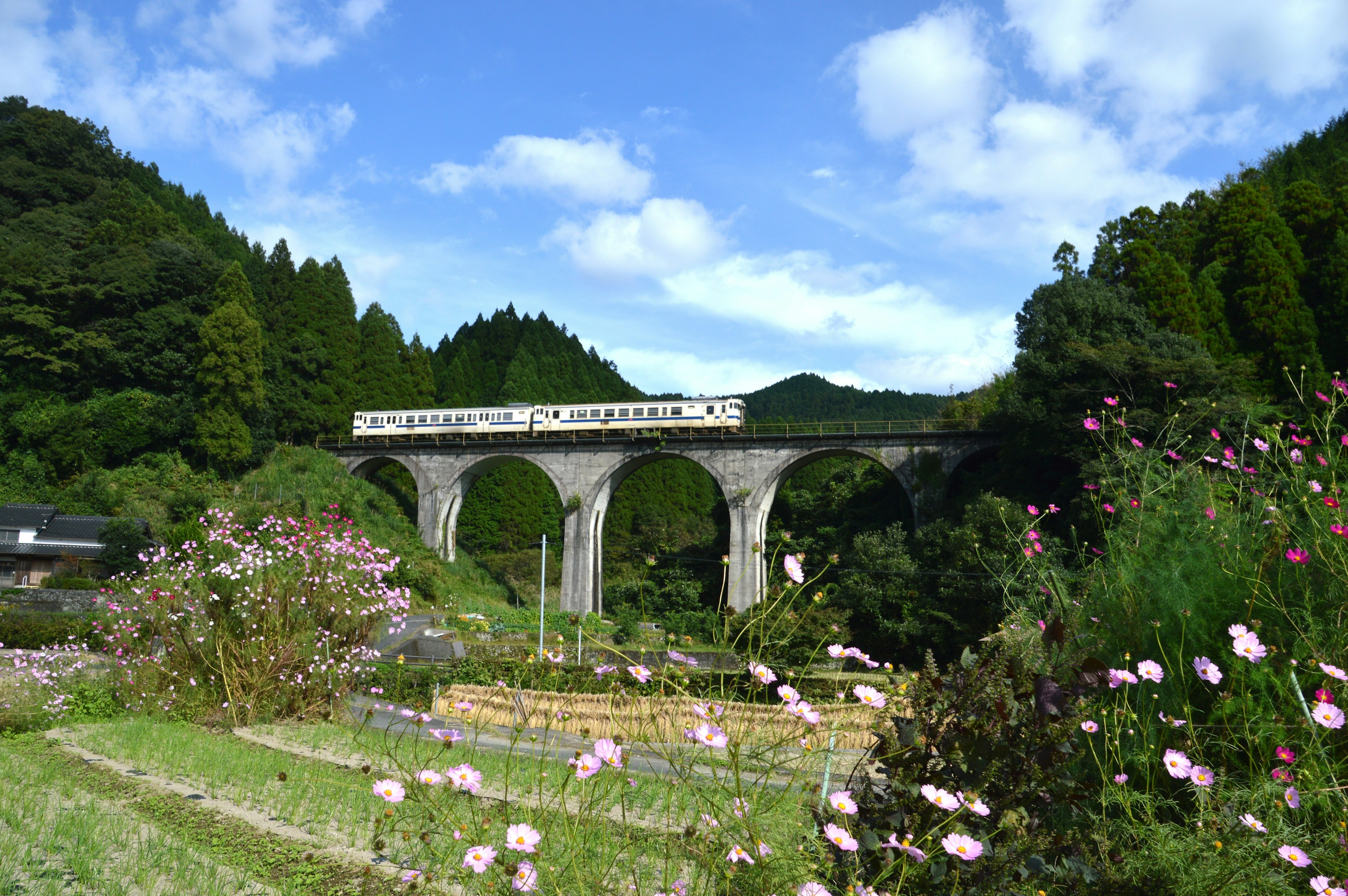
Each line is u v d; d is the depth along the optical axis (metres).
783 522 51.97
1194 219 51.31
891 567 31.34
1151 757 3.67
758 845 2.98
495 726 9.78
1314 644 3.73
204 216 95.00
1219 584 4.14
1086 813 3.54
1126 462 5.33
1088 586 4.76
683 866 3.93
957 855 2.66
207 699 10.88
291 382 60.75
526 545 72.94
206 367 53.38
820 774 4.12
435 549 53.19
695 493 85.88
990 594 23.70
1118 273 46.75
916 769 3.04
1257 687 3.75
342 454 57.41
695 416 47.94
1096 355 28.45
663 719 3.81
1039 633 3.79
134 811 5.82
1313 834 3.25
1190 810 3.66
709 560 51.00
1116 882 3.04
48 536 40.28
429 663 14.90
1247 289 37.88
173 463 52.09
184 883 4.27
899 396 175.00
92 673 12.51
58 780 6.82
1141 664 3.13
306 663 11.02
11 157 70.38
